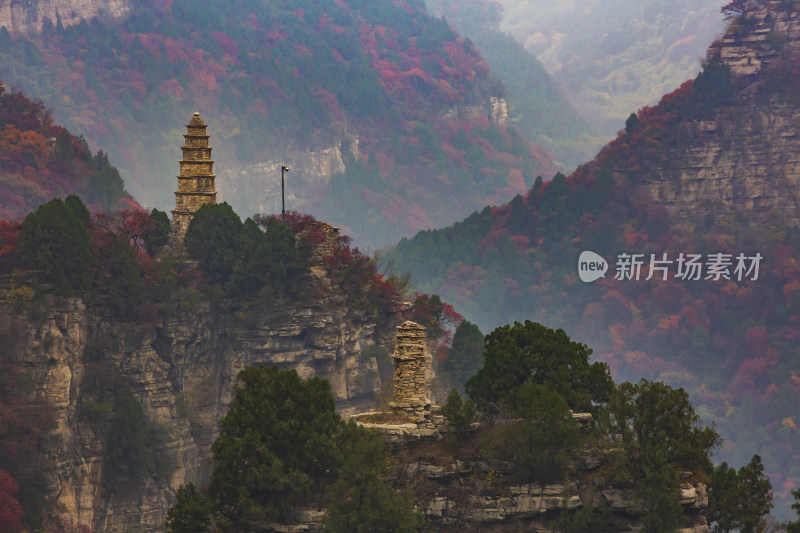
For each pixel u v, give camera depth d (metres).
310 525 94.00
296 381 99.25
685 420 100.31
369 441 97.00
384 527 93.19
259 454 95.56
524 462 98.50
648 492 96.25
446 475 99.00
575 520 96.75
